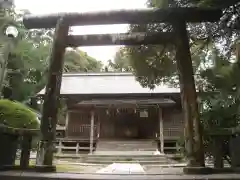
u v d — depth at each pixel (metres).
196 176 3.60
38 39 11.35
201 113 7.25
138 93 18.16
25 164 4.76
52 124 4.70
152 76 8.26
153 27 6.99
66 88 20.02
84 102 18.55
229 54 7.03
